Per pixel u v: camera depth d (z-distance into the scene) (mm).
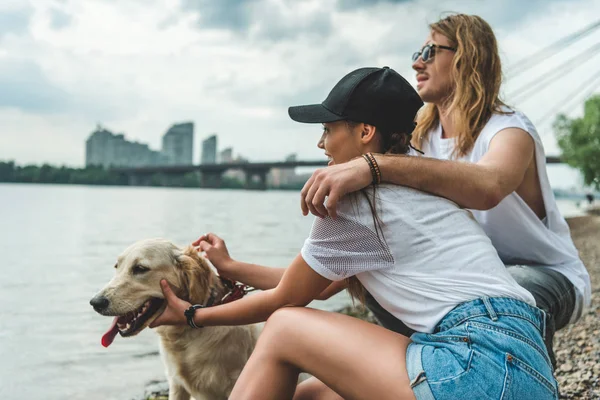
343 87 2297
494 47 3057
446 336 1942
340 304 7145
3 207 36125
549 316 2490
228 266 3115
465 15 3160
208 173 107938
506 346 1871
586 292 2953
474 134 2982
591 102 45094
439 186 2189
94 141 159625
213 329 3078
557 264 2973
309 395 2342
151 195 72312
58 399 3805
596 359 4336
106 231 19594
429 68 3240
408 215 2088
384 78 2279
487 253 2105
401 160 2143
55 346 5066
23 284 8422
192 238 17531
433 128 3502
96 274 9641
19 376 4254
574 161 45594
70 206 39438
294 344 2068
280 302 2295
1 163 115000
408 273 2072
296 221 28250
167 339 3125
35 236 17234
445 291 2018
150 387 4070
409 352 1957
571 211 51781
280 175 123250
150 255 3082
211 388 3148
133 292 3004
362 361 1955
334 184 2051
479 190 2262
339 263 2152
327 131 2367
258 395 2105
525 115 2881
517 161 2598
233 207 44469
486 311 1945
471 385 1807
